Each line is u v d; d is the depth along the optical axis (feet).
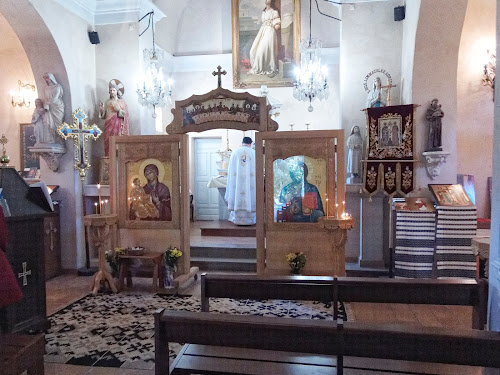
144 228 19.16
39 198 13.67
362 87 21.44
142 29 23.72
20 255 12.89
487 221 21.15
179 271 19.06
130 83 23.39
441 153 18.70
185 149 18.72
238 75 29.86
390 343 6.60
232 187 27.04
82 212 22.65
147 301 17.03
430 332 6.45
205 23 30.96
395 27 21.09
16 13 19.13
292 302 16.84
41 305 13.73
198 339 7.36
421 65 19.02
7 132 28.45
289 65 29.19
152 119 25.34
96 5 23.17
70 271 22.38
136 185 19.22
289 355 8.40
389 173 18.69
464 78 22.65
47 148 20.94
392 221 19.61
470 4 22.06
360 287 10.87
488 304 10.03
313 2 28.73
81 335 13.48
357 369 7.74
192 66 31.35
